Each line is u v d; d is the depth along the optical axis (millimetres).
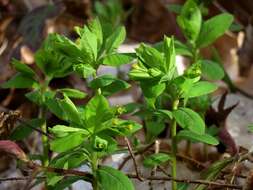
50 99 717
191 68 693
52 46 741
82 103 1126
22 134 777
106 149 644
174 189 744
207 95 854
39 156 795
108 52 714
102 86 699
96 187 680
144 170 871
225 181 771
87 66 696
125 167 892
